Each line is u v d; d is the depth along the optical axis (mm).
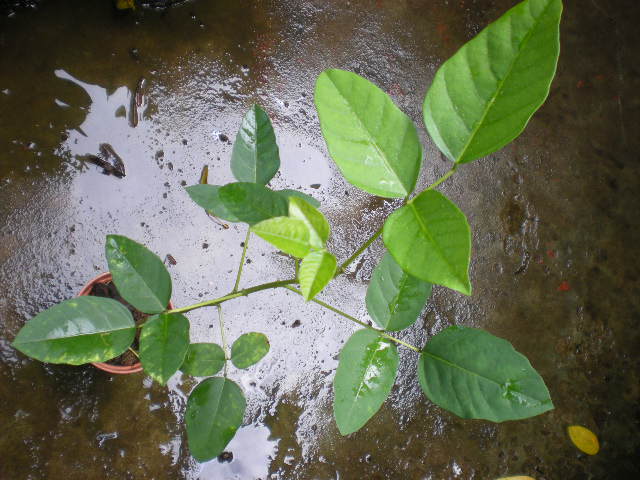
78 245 945
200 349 660
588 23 1264
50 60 984
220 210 647
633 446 1088
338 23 1128
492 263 1102
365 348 594
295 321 1010
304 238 462
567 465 1051
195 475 924
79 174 963
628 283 1158
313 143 1074
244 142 659
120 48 1013
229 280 992
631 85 1254
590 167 1190
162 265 603
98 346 598
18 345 566
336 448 979
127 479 899
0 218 922
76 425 896
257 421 959
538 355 1088
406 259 437
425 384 586
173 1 1040
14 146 947
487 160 1145
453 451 1015
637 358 1129
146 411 925
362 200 1079
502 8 1224
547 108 1198
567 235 1147
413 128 472
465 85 461
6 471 862
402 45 1154
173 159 1004
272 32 1088
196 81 1035
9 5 984
